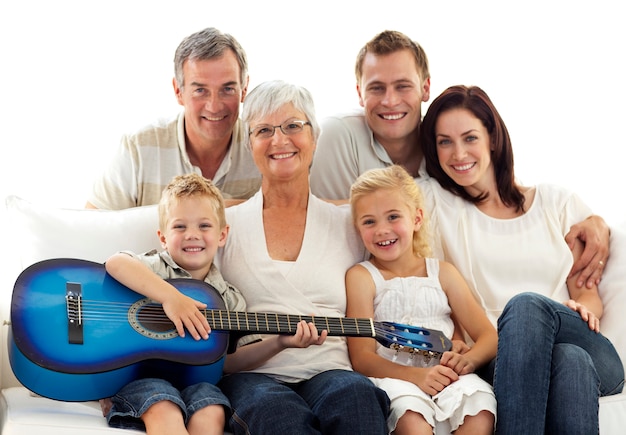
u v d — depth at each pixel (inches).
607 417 102.1
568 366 99.1
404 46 125.3
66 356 93.0
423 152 124.9
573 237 121.1
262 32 145.5
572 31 152.6
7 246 123.6
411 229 112.5
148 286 98.4
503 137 121.7
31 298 96.1
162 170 124.7
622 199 152.6
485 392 98.9
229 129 123.2
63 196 136.3
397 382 101.6
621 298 117.0
